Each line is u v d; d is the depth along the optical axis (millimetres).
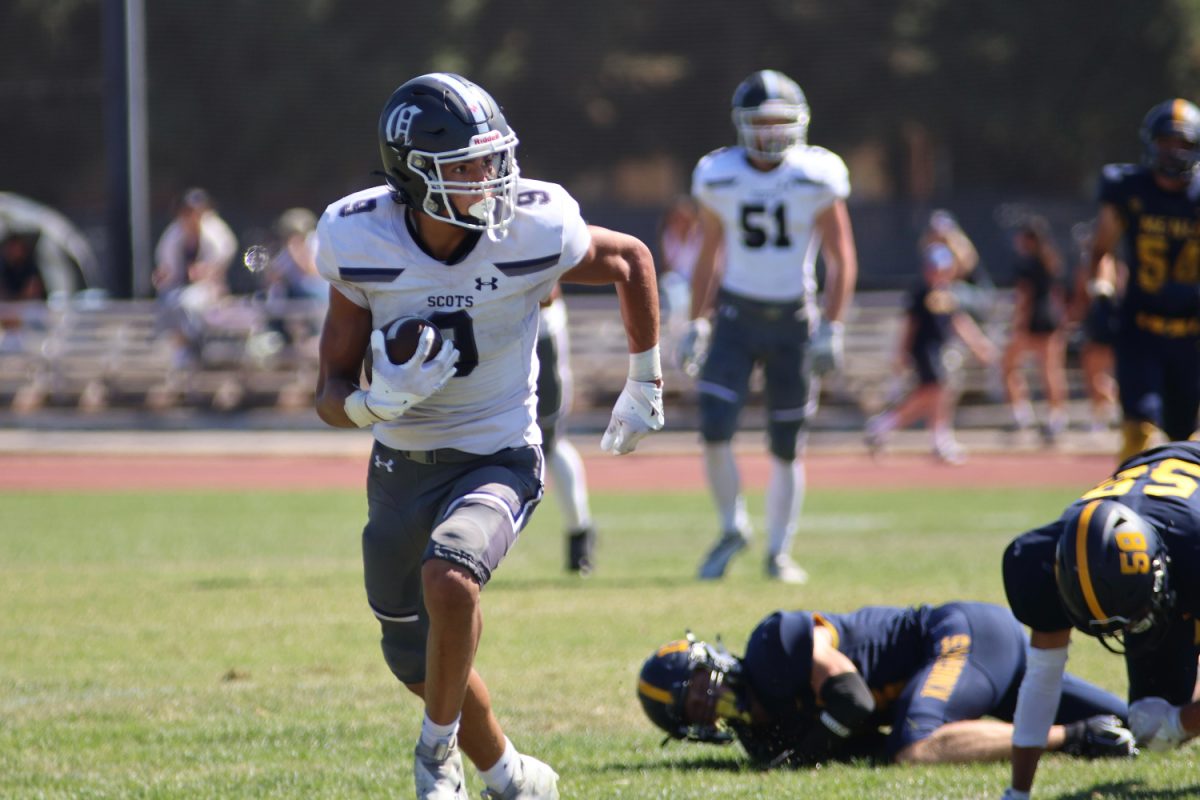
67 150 141750
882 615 17891
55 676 22000
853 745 17609
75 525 43406
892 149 145375
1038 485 52562
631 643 23922
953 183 144750
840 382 73688
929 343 60281
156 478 57781
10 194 140625
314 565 34812
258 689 21047
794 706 16781
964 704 16859
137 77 80125
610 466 61688
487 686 21047
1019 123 137500
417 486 14195
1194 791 15000
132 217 80625
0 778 16172
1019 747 14430
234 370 78000
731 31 142500
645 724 19078
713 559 31719
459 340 13828
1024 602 14117
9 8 140125
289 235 77062
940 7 140500
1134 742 16578
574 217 14062
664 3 143625
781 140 30766
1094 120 137625
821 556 35156
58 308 80125
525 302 14102
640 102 143625
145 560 35812
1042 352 63969
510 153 13570
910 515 44312
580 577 32719
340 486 55219
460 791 13609
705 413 31562
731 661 17078
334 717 19297
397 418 13906
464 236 13766
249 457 64875
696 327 31938
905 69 139625
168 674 22172
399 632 14641
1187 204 28578
